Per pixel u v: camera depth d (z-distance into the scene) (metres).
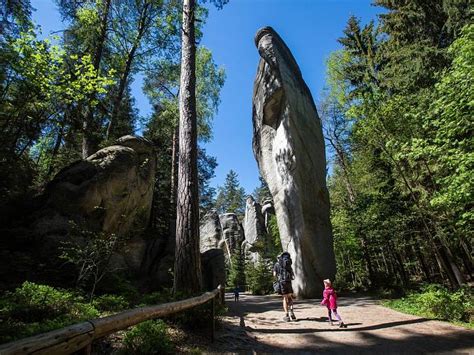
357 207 20.50
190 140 8.74
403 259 25.09
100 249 9.05
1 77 10.86
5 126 11.59
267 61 19.45
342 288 19.83
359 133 14.49
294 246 16.91
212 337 5.85
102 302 7.43
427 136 12.40
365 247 20.77
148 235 16.38
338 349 5.57
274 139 19.44
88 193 12.08
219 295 8.47
